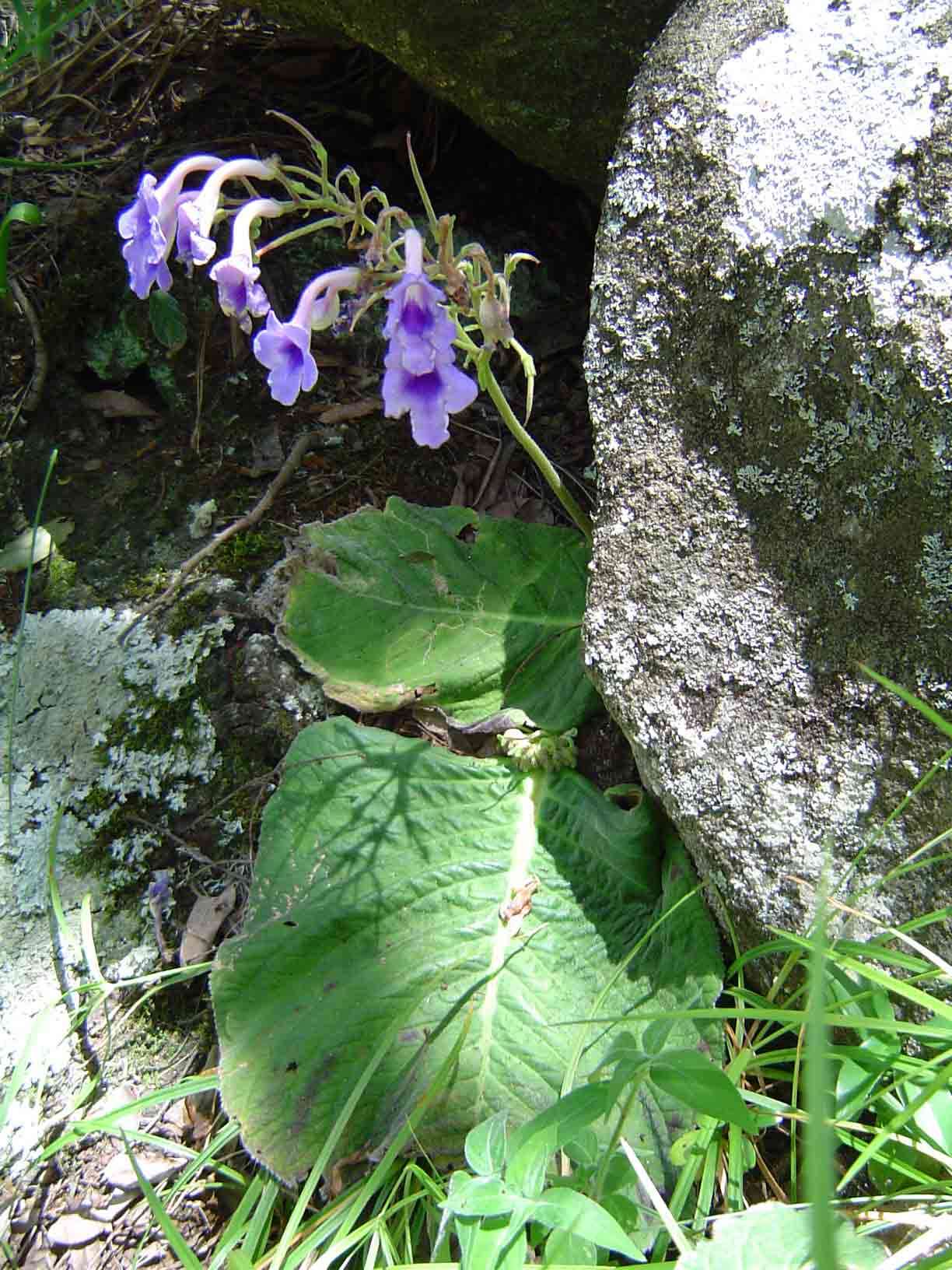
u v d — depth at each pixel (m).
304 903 0.37
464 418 0.51
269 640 0.44
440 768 0.40
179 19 0.59
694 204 0.34
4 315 0.49
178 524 0.47
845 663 0.32
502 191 0.56
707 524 0.35
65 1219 0.35
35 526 0.41
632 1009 0.34
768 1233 0.25
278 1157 0.33
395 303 0.28
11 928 0.39
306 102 0.57
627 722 0.36
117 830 0.41
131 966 0.39
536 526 0.45
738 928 0.34
